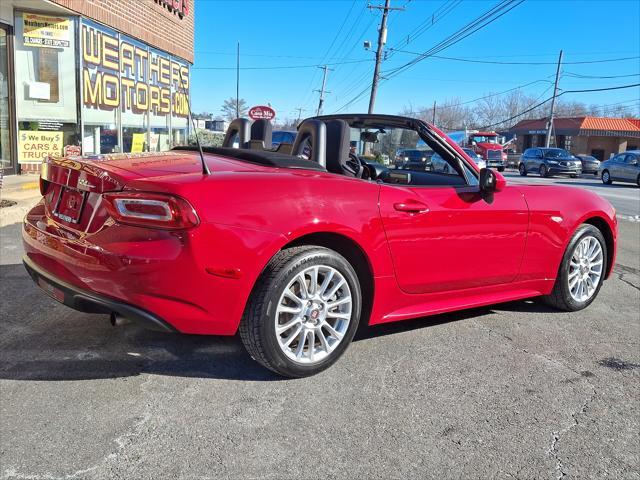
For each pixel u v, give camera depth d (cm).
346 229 326
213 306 290
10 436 259
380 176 432
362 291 362
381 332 411
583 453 267
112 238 288
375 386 323
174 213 277
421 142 424
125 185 288
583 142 5634
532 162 3189
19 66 1065
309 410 294
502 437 278
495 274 414
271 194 304
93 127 1170
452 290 397
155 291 281
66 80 1102
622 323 454
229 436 267
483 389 327
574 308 476
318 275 330
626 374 355
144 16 1334
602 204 486
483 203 398
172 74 1533
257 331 304
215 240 284
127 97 1294
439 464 254
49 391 302
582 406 312
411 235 358
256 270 296
